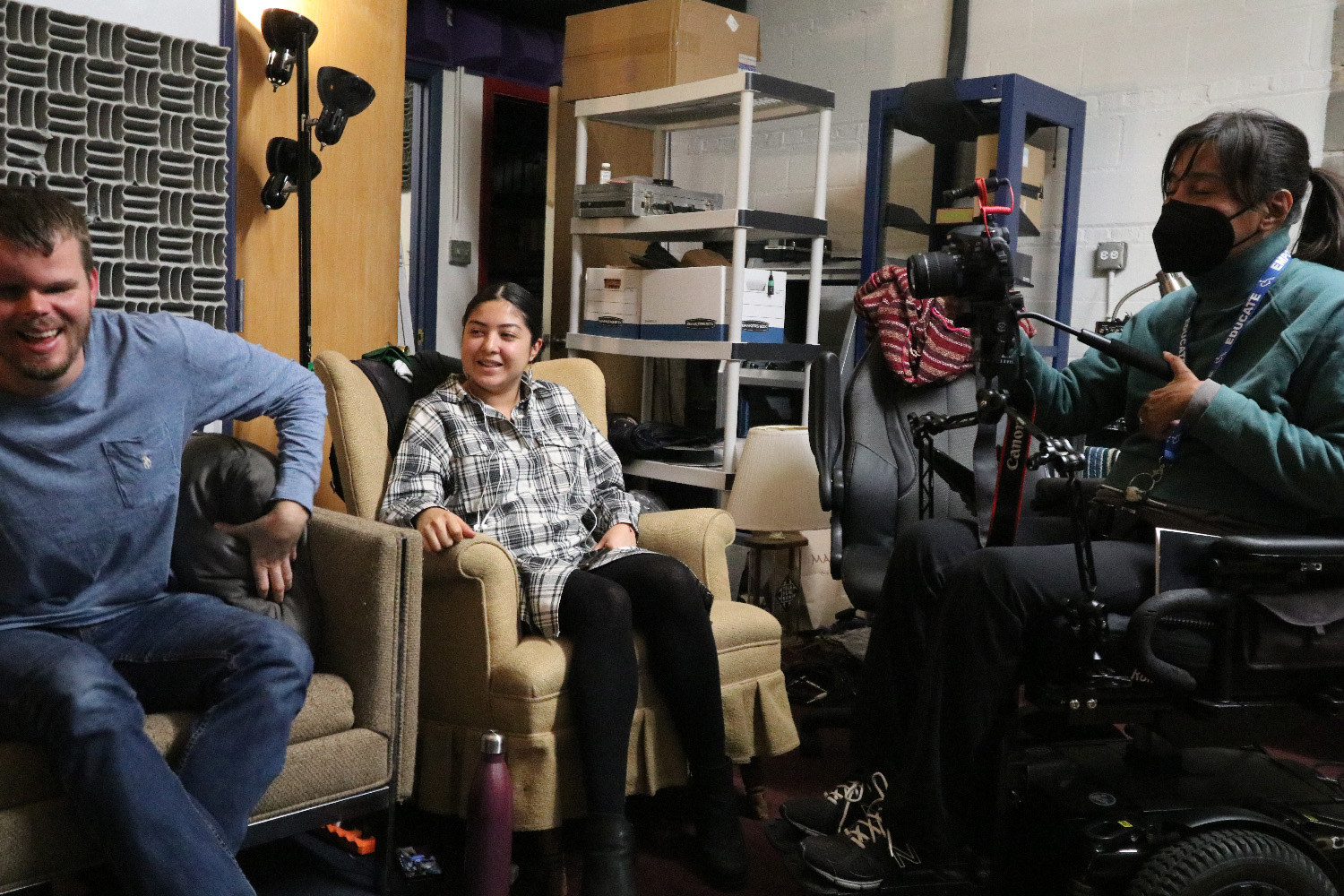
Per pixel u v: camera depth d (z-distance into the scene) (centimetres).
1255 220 165
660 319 328
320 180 281
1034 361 196
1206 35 322
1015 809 173
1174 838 156
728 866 183
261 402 173
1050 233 351
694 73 343
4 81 204
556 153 379
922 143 356
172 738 146
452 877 183
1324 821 162
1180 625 155
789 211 434
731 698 202
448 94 419
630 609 182
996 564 157
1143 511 173
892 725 182
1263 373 161
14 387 145
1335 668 156
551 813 176
